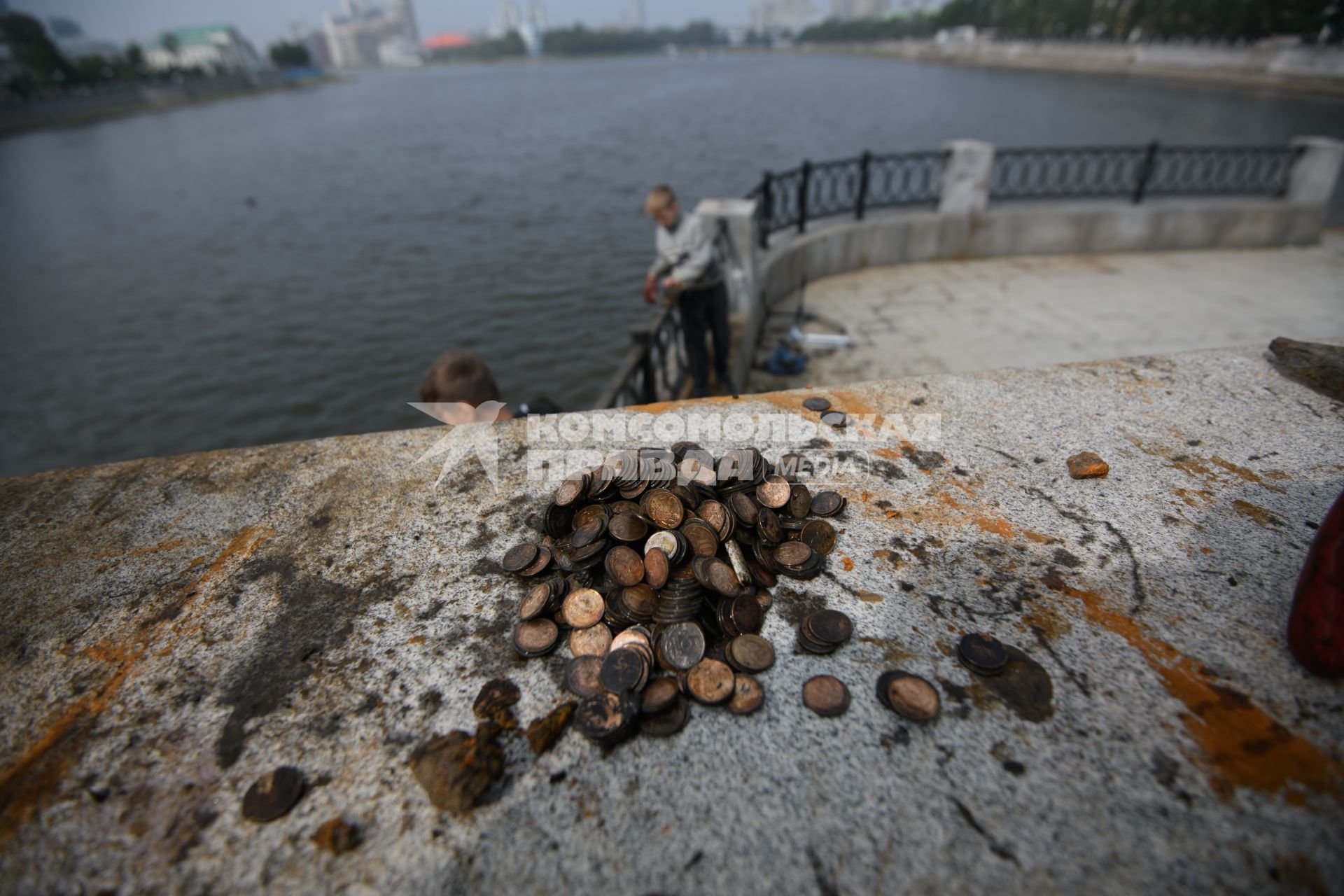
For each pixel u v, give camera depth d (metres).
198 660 1.48
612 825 1.13
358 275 18.23
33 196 33.34
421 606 1.59
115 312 16.88
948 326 7.07
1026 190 10.12
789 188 8.39
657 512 1.72
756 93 65.31
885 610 1.52
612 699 1.31
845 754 1.22
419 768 1.21
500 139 43.56
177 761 1.26
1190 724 1.23
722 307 4.89
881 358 6.39
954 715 1.28
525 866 1.07
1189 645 1.38
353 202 27.22
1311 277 8.21
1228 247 9.45
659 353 4.65
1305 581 1.31
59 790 1.22
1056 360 6.28
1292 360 2.36
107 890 1.06
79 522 1.96
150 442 11.52
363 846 1.11
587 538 1.65
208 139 55.31
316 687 1.40
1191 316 7.18
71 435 11.82
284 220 25.06
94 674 1.46
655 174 28.36
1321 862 1.02
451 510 1.92
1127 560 1.61
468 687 1.39
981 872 1.03
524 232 21.20
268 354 14.09
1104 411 2.22
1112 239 9.29
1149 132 28.39
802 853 1.07
